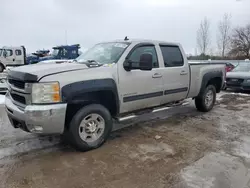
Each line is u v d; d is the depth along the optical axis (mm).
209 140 4316
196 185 2838
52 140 4254
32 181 2912
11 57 20578
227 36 30062
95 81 3680
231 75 10328
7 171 3141
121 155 3650
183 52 5516
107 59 4258
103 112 3906
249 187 2805
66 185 2836
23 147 3936
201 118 5816
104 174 3090
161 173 3117
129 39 4676
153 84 4648
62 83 3346
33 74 3287
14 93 3646
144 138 4391
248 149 3926
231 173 3121
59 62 4516
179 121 5535
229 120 5664
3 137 4363
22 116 3309
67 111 3631
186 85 5492
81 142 3680
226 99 8492
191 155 3666
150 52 4734
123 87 4121
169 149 3889
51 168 3236
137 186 2824
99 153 3725
